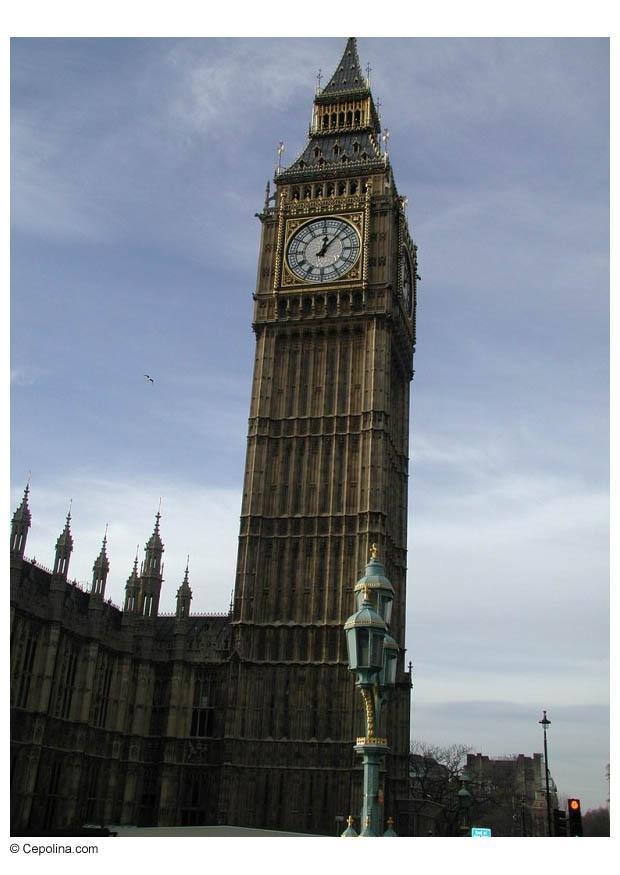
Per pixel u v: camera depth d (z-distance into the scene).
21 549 61.00
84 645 68.62
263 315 86.19
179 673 75.81
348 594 74.69
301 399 82.75
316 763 70.06
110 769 71.38
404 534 88.62
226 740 71.00
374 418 79.44
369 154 92.31
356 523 76.75
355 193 89.06
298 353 84.44
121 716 72.81
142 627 77.12
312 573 76.25
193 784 73.12
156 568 79.50
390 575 82.69
